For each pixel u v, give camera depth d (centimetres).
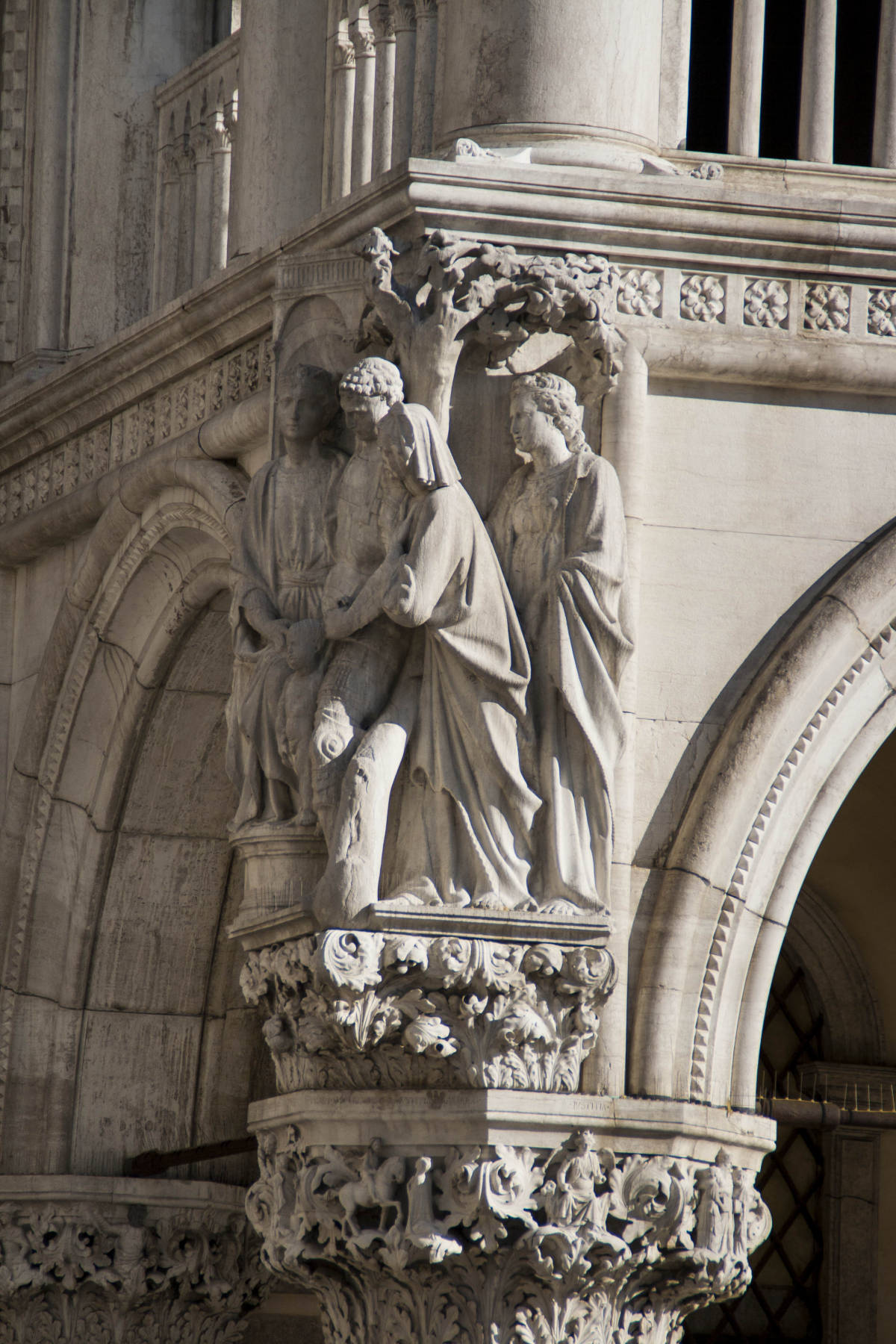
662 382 2748
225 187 3562
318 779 2569
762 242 2731
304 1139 2623
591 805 2567
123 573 3516
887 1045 4356
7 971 3759
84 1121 3703
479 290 2597
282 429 2758
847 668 2734
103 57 3912
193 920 3709
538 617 2592
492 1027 2512
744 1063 2697
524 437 2623
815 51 3005
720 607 2736
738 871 2675
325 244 2847
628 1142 2569
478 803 2548
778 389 2786
